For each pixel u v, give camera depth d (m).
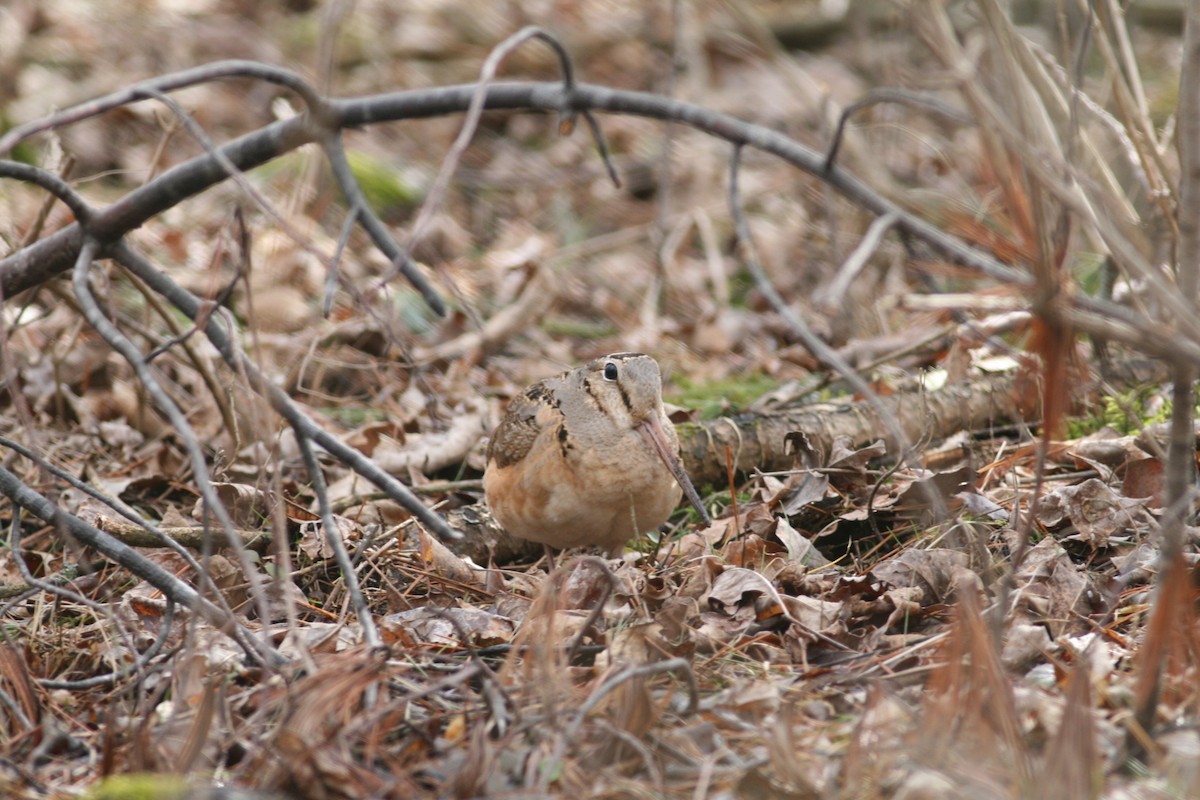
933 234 9.06
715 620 9.12
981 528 9.52
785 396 14.01
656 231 19.69
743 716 7.75
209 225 18.88
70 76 24.22
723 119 10.18
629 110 10.52
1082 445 11.33
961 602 7.31
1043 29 20.45
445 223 20.72
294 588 10.02
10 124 22.30
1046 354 7.22
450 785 6.90
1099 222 6.88
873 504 10.80
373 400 15.04
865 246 8.82
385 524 11.76
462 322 17.05
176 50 25.58
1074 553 9.97
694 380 15.70
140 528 10.52
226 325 9.05
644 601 9.30
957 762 6.82
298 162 20.28
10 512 12.00
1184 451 6.85
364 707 7.79
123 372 14.62
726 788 6.95
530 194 22.28
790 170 22.38
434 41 26.42
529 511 10.76
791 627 8.82
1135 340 6.73
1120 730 7.31
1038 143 7.38
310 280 17.50
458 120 24.73
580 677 8.26
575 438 10.46
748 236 9.82
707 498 12.34
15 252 11.27
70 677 9.03
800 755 7.25
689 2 24.52
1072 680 6.96
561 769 7.05
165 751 7.32
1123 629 8.80
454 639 9.12
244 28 26.77
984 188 11.97
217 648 8.88
